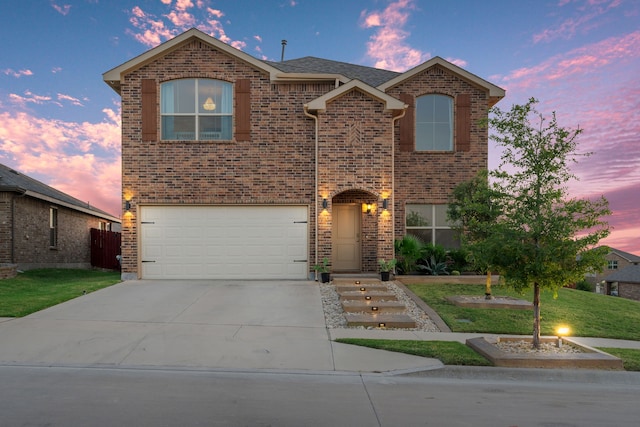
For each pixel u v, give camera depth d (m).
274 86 13.38
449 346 6.95
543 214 6.71
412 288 11.88
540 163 6.85
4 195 15.48
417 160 14.04
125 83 13.17
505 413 4.57
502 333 8.27
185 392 4.95
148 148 13.12
